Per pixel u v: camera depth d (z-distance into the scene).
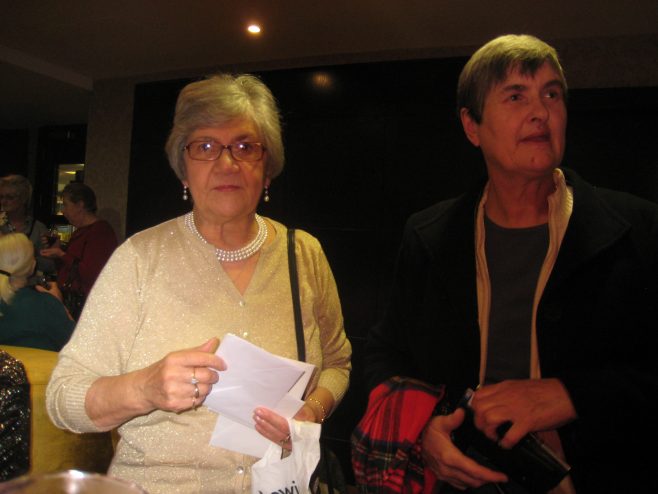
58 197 6.24
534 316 1.11
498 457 0.99
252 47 3.76
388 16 3.14
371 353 1.39
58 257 3.78
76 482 0.43
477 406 1.00
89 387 0.95
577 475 1.04
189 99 1.12
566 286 1.07
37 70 4.19
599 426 0.96
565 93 1.13
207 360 0.89
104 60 4.16
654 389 0.96
